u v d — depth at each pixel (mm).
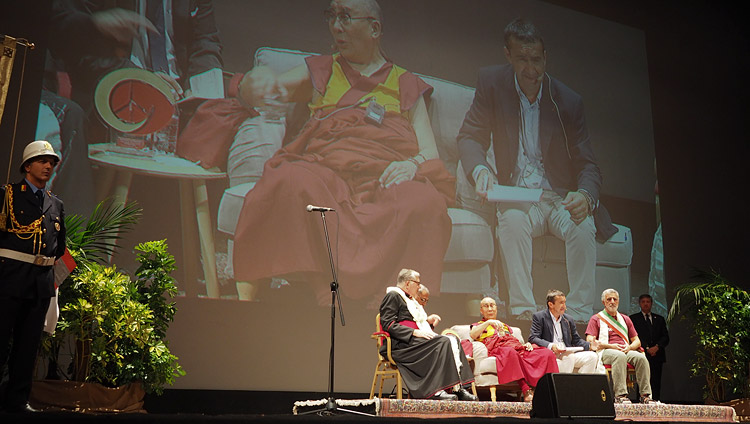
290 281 6039
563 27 8016
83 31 5605
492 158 7195
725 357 6332
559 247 7336
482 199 7027
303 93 6414
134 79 5715
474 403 4051
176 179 5758
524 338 6895
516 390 4945
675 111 8656
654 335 6910
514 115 7445
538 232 7246
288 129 6285
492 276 6895
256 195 6039
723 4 9422
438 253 6691
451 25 7312
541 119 7605
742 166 8992
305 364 5965
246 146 6082
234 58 6172
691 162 8609
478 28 7461
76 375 3971
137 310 4109
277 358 5867
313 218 6219
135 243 5496
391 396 5281
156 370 4207
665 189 8305
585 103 7969
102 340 3992
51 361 4086
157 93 5793
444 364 4316
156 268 4527
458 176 6965
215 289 5750
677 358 7746
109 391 3922
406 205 6625
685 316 6793
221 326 5719
